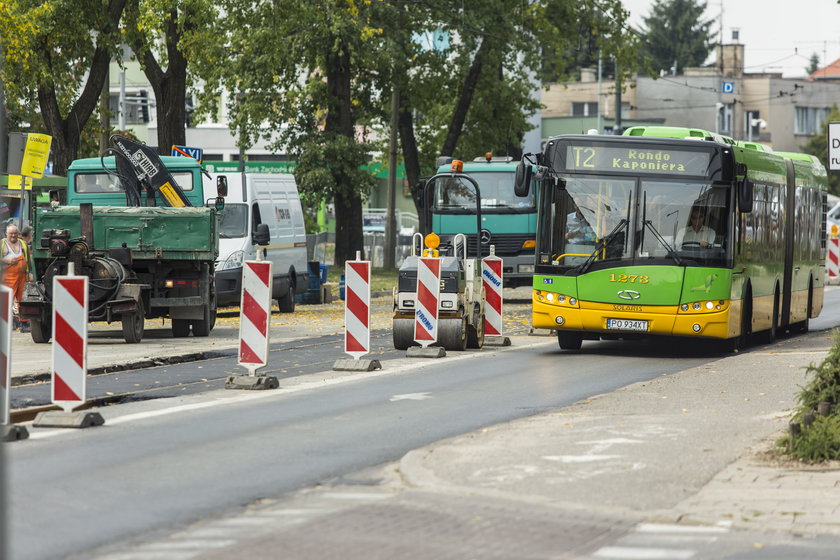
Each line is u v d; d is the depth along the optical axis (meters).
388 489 26.55
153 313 66.69
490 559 20.78
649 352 60.56
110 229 64.94
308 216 164.88
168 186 73.38
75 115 96.25
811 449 28.92
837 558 21.16
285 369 51.19
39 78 91.50
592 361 55.31
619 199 57.50
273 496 25.81
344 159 132.38
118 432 34.09
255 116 126.12
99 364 50.88
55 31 91.94
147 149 73.19
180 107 102.62
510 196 98.75
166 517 23.75
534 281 58.84
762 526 23.25
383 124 151.12
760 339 67.94
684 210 57.00
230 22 116.19
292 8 115.00
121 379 47.34
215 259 66.75
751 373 47.12
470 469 28.25
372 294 112.56
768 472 27.70
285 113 129.00
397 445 32.25
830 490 25.95
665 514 24.02
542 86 148.50
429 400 41.25
